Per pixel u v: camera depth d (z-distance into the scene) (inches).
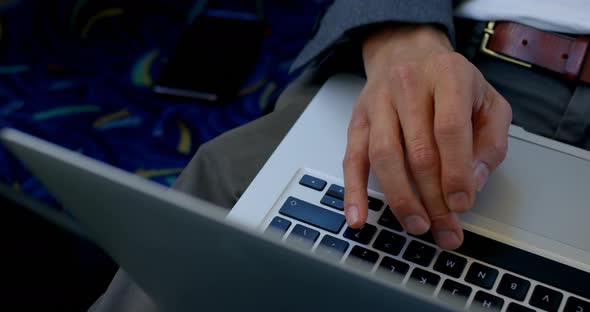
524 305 16.3
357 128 19.9
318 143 20.6
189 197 11.9
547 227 18.1
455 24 25.8
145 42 56.4
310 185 19.3
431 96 18.4
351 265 11.1
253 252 11.7
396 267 17.3
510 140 20.7
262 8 57.9
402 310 11.0
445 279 17.0
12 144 13.3
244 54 53.0
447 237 17.3
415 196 17.4
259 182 19.6
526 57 23.9
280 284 12.1
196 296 14.9
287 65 52.9
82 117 50.5
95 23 58.3
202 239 12.2
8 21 58.9
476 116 19.2
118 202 12.7
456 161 16.7
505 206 18.6
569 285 16.6
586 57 23.0
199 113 50.1
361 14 23.7
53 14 59.4
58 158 12.8
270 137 23.8
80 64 54.9
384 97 19.3
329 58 25.4
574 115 23.3
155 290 16.4
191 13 58.5
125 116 50.4
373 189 19.1
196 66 52.4
